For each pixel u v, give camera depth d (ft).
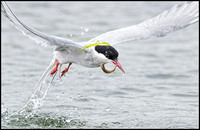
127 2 96.07
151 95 44.83
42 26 71.46
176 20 33.53
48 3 92.07
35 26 71.10
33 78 48.62
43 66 53.47
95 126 35.58
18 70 51.52
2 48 60.80
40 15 80.48
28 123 35.96
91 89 45.52
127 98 43.57
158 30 33.53
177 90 46.57
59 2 93.76
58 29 69.56
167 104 42.11
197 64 56.75
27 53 59.11
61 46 32.22
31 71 51.26
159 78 50.67
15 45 62.59
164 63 57.06
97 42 33.30
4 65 53.36
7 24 73.92
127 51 62.90
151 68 54.39
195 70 54.08
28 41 65.26
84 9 87.81
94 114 38.63
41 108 39.63
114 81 48.52
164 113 39.45
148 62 57.21
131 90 45.96
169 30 33.22
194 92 45.98
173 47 65.72
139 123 36.65
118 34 34.32
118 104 41.57
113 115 38.50
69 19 77.87
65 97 42.86
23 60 55.83
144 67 54.70
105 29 70.28
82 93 44.19
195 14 32.81
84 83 47.26
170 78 50.83
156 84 48.47
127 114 38.86
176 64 56.75
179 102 42.96
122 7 90.74
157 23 34.09
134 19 78.95
